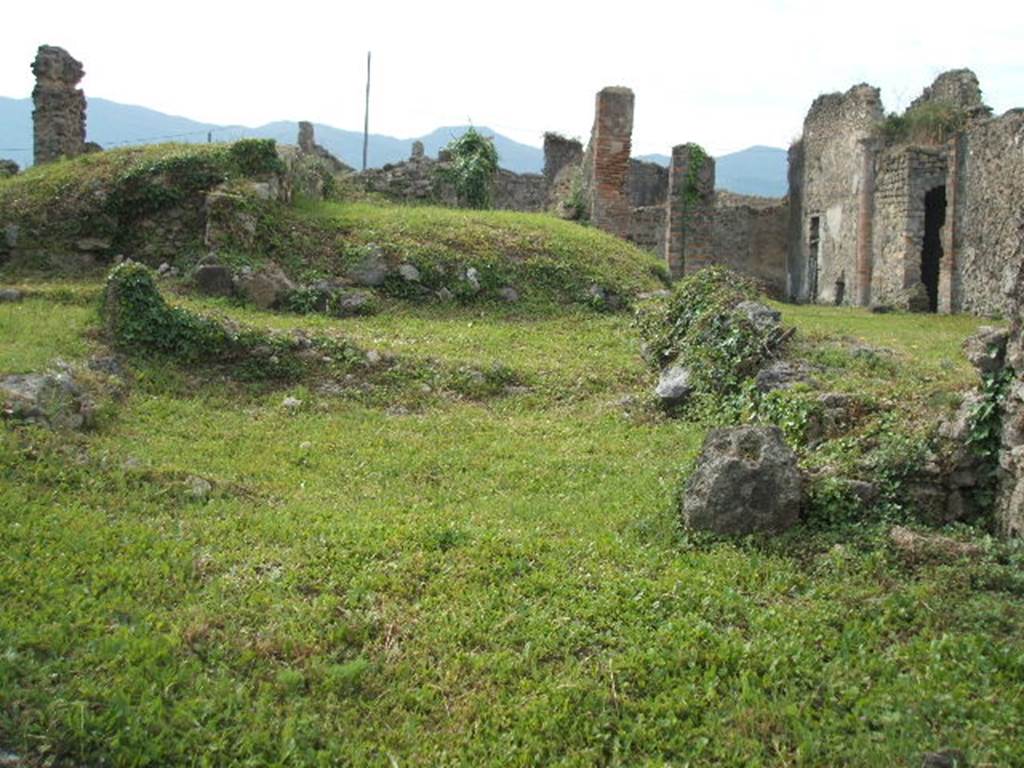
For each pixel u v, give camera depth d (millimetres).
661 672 4641
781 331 10438
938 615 5145
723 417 9211
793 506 6258
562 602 5270
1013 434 6277
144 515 6219
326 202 17953
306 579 5395
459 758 4117
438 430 9141
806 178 33531
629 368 11555
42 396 7711
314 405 9656
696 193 28047
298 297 13539
